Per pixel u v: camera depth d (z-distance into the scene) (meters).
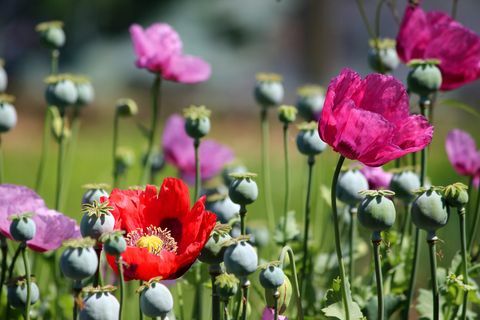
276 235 2.10
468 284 1.90
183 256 1.74
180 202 1.80
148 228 1.80
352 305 1.80
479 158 2.18
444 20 2.03
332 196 1.74
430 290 1.99
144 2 8.72
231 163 2.30
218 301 1.79
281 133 8.67
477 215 2.02
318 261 2.19
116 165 2.35
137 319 2.16
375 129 1.70
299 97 2.24
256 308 2.12
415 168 2.09
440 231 2.76
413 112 2.05
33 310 2.08
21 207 1.85
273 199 4.15
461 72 2.02
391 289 2.06
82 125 8.25
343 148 1.71
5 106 2.09
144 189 1.83
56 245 1.84
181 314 2.01
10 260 2.11
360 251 2.22
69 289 2.15
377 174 2.09
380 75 1.74
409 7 2.04
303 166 2.29
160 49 2.23
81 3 8.70
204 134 2.01
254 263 1.74
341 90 1.73
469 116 8.39
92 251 1.70
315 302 2.11
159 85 2.25
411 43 2.03
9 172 5.25
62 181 2.26
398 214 2.12
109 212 1.73
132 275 1.74
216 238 1.77
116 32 8.85
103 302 1.69
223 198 1.93
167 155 2.48
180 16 8.77
